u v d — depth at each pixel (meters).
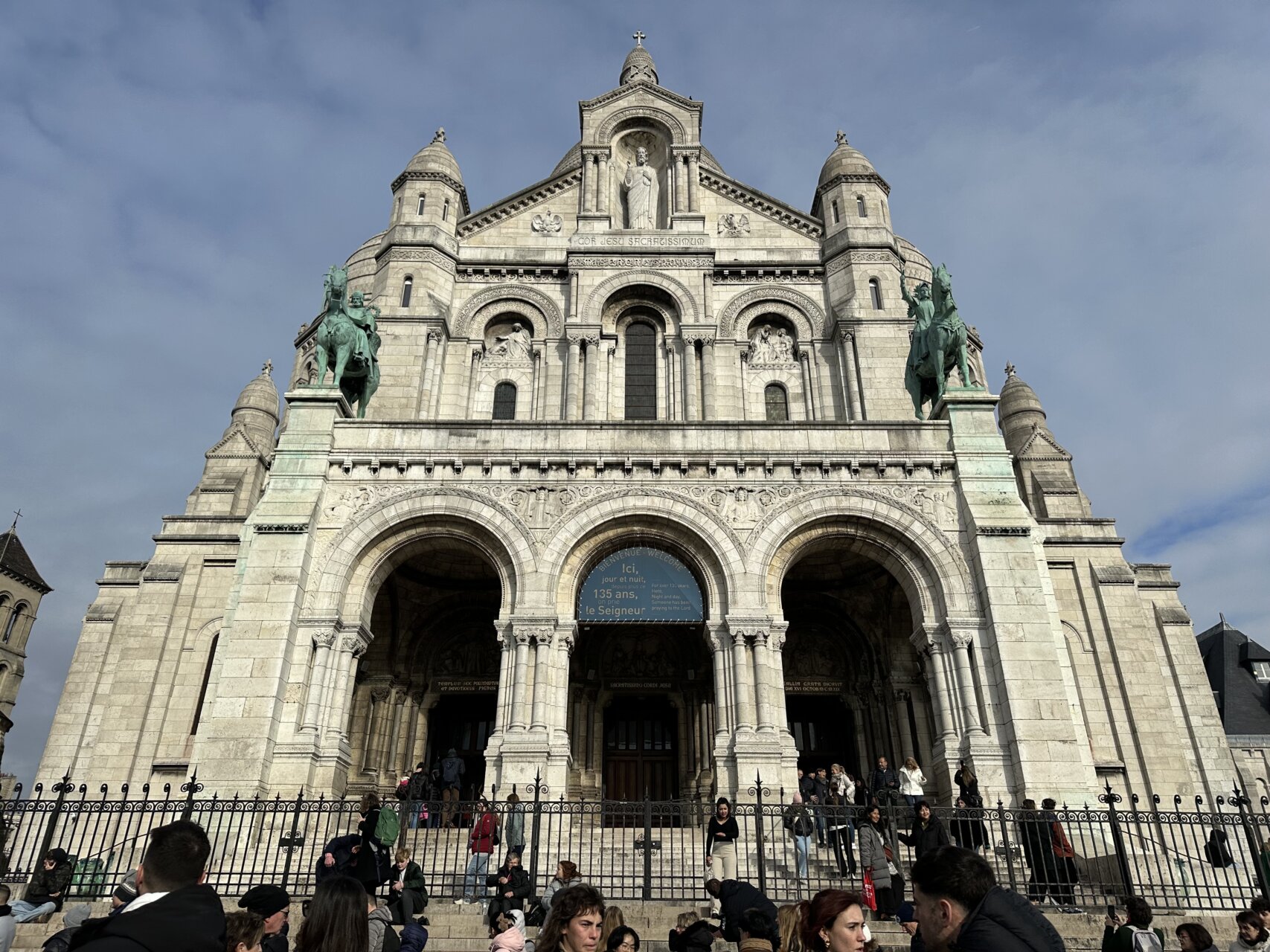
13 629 61.69
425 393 31.73
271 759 20.55
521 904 13.80
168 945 4.44
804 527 23.59
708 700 28.22
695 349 33.03
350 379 26.97
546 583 22.59
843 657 29.33
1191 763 31.34
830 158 37.78
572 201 36.72
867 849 14.97
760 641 22.06
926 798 25.61
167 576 32.19
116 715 30.03
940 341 25.70
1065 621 32.34
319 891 5.77
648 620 22.91
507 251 35.31
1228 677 53.28
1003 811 16.17
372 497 23.61
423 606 28.64
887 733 27.58
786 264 35.12
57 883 14.96
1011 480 23.61
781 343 34.69
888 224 35.22
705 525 23.23
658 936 14.41
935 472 24.00
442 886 16.08
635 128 38.12
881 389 32.09
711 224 36.34
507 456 23.89
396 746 27.27
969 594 22.56
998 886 4.94
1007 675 21.20
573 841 19.94
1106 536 33.41
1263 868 15.68
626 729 29.03
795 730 29.27
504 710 21.50
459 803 16.66
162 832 5.35
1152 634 33.00
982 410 24.75
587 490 23.67
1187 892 15.91
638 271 34.00
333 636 22.16
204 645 31.39
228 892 17.12
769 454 23.95
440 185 35.75
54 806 16.14
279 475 23.56
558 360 33.38
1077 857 18.42
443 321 32.84
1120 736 30.47
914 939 6.72
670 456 23.91
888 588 27.45
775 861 17.84
